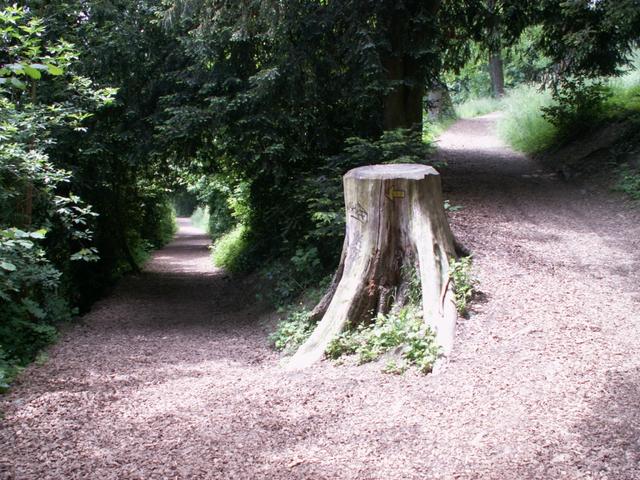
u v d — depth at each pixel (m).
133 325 10.93
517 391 4.56
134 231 20.25
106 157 12.03
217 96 10.60
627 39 13.52
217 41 10.42
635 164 12.21
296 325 7.87
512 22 13.55
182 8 10.07
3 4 8.72
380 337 5.85
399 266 6.45
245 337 9.37
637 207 10.38
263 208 13.80
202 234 41.72
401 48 10.70
